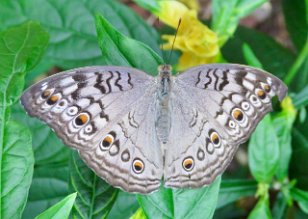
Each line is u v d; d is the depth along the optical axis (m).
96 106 0.19
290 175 0.25
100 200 0.20
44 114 0.19
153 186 0.20
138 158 0.20
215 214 0.26
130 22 0.25
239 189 0.23
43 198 0.23
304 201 0.23
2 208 0.19
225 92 0.20
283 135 0.23
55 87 0.19
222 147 0.20
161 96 0.20
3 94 0.19
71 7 0.24
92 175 0.20
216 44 0.23
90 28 0.25
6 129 0.19
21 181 0.19
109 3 0.25
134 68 0.20
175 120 0.20
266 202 0.22
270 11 0.32
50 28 0.24
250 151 0.22
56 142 0.23
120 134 0.20
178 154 0.20
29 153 0.19
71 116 0.19
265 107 0.20
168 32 0.26
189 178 0.20
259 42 0.27
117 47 0.20
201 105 0.20
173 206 0.20
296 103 0.23
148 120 0.20
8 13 0.24
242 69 0.20
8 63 0.19
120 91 0.20
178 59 0.24
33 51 0.19
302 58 0.24
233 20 0.23
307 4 0.23
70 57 0.24
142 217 0.20
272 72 0.26
